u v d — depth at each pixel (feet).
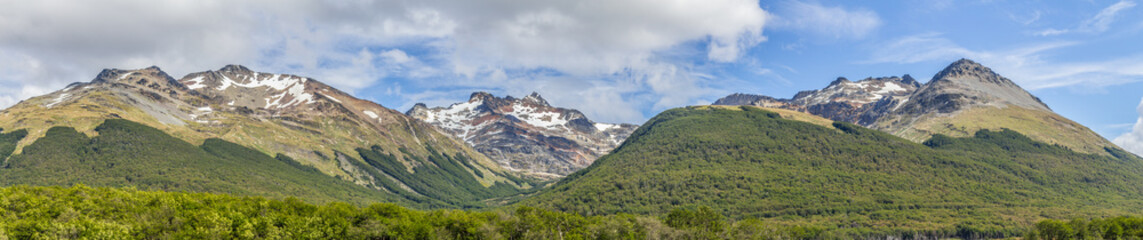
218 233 549.13
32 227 495.41
